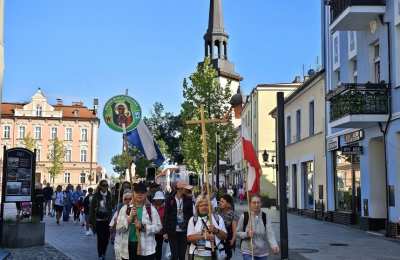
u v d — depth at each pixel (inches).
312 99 1130.0
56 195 1004.6
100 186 517.3
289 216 1190.9
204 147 336.5
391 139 713.6
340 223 944.9
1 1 644.1
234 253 566.9
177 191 427.8
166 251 532.1
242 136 362.6
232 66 3184.1
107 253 565.6
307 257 540.7
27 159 633.6
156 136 3034.0
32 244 606.5
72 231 843.4
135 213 327.0
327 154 1013.2
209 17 3272.6
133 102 399.2
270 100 1916.8
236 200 1980.8
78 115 4188.0
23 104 4185.5
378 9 730.2
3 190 616.7
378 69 782.5
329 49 1002.7
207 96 1365.7
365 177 808.9
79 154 4151.1
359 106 722.8
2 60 647.1
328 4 841.5
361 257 539.8
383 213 786.8
